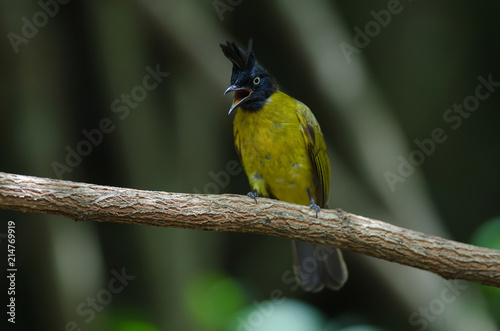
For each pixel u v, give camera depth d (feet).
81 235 38.37
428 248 21.56
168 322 37.14
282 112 27.89
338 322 42.98
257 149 28.12
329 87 40.52
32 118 37.73
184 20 38.88
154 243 39.09
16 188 19.48
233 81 27.89
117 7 38.86
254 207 21.71
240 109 28.68
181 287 37.88
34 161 37.55
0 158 37.86
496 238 31.99
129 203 20.45
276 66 45.24
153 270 38.75
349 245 22.07
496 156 47.14
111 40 39.29
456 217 46.83
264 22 44.78
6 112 37.60
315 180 29.09
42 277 38.27
